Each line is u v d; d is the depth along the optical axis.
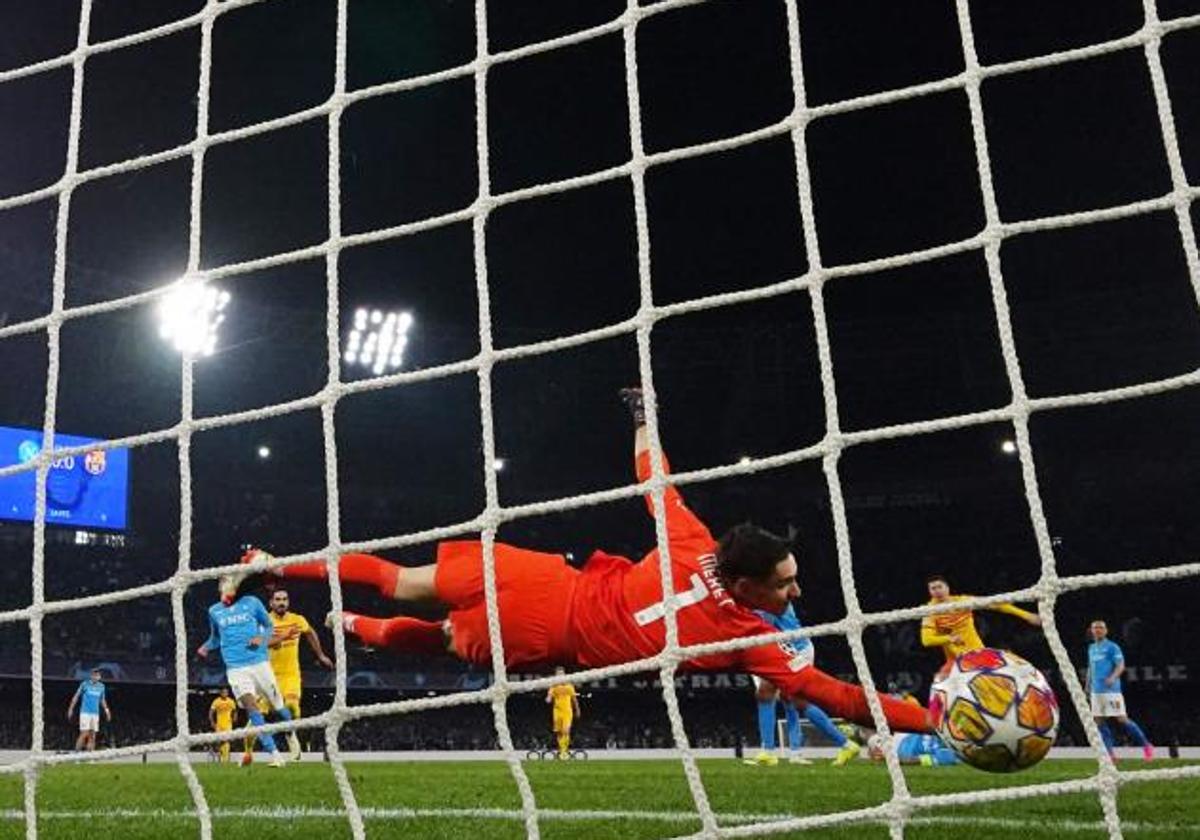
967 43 3.45
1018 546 31.56
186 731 3.26
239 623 10.62
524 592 4.91
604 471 34.44
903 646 29.86
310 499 32.78
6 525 27.75
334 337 3.63
